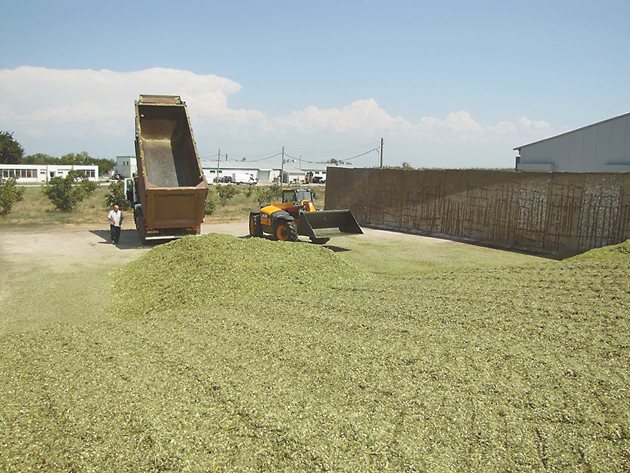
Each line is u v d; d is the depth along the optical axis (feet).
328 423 15.58
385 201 81.05
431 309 27.96
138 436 14.99
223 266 36.76
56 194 97.96
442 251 58.29
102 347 23.52
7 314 31.94
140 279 38.70
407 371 19.48
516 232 61.41
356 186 86.28
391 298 31.09
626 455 14.05
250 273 36.52
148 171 60.23
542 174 58.18
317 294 33.81
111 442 14.76
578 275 33.09
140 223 60.54
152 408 16.65
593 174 53.31
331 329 25.43
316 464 13.66
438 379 18.80
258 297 33.22
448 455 14.30
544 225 58.23
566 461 13.97
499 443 14.82
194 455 14.03
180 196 55.26
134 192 62.85
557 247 56.95
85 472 13.61
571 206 55.36
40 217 87.25
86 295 36.78
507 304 28.22
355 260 51.29
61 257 51.65
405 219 77.77
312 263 40.06
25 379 19.93
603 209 52.60
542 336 23.11
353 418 15.97
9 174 229.86
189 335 25.21
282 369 19.97
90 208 102.94
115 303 35.04
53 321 30.66
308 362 20.51
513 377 18.86
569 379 18.58
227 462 13.78
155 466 13.67
